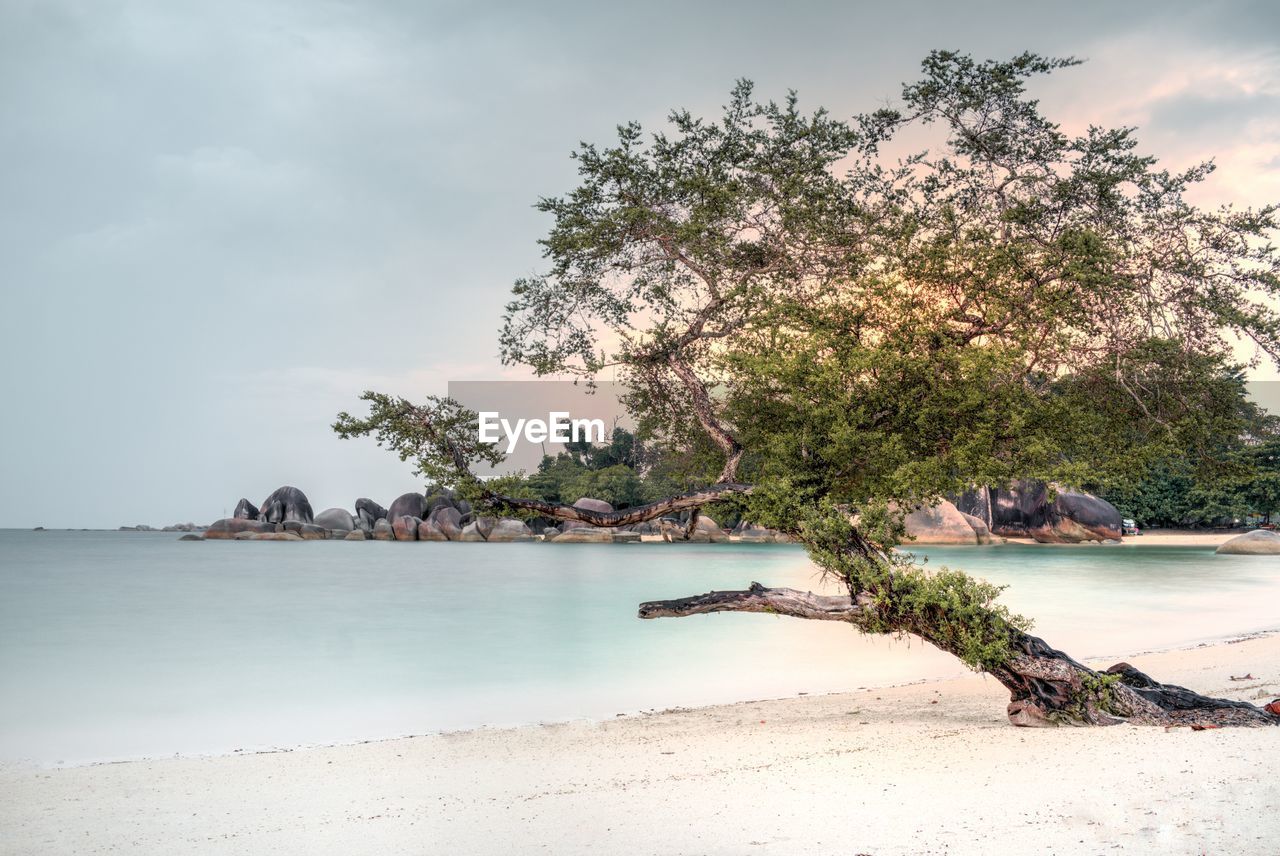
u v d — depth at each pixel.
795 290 13.45
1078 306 11.52
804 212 12.70
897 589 10.92
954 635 10.90
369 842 7.39
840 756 9.59
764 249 13.48
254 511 92.19
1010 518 62.91
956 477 11.62
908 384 11.71
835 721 12.25
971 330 12.32
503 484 12.27
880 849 6.23
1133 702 10.30
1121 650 18.23
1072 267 11.19
